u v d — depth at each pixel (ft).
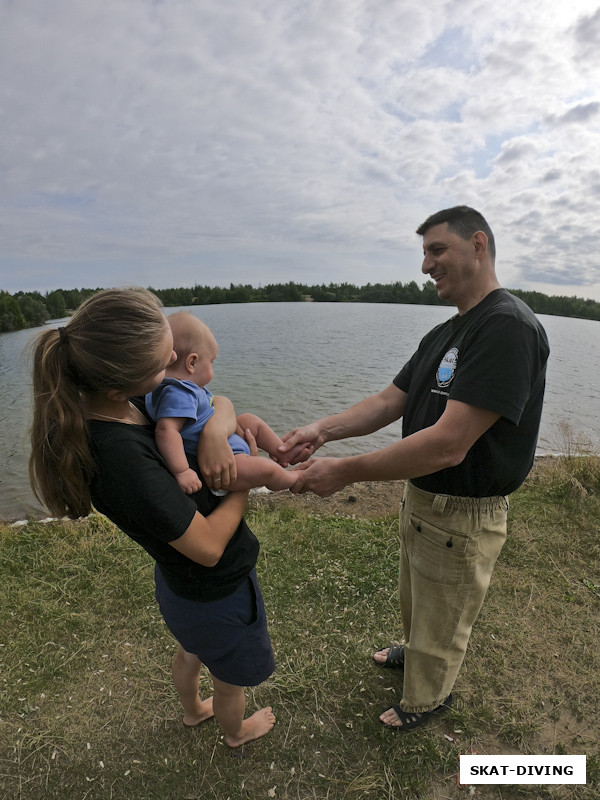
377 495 15.79
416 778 6.60
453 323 6.84
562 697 7.88
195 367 5.11
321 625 9.47
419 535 6.81
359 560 11.51
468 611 6.88
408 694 7.18
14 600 9.98
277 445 6.64
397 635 9.23
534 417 6.34
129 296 4.10
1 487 20.92
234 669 5.66
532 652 8.78
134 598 10.07
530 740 7.20
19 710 7.61
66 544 11.80
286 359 61.16
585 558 11.64
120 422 4.36
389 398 8.38
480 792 6.45
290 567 11.25
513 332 5.65
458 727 7.36
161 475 4.25
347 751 6.98
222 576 5.05
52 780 6.58
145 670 8.38
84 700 7.80
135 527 4.36
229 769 6.72
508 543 12.19
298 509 14.47
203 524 4.54
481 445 6.21
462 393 5.73
